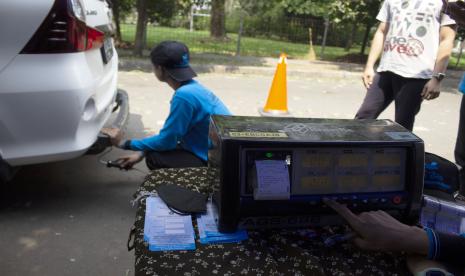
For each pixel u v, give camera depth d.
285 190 1.17
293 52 13.80
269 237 1.24
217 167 1.24
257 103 6.54
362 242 1.18
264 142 1.17
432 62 3.30
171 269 1.08
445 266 1.11
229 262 1.12
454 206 1.32
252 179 1.18
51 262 2.45
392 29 3.44
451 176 1.51
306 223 1.26
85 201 3.15
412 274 1.14
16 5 2.27
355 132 1.30
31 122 2.41
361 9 11.41
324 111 6.45
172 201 1.37
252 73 9.20
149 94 6.45
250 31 18.23
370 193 1.25
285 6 16.16
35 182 3.38
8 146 2.44
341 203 1.23
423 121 6.21
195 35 14.95
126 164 3.01
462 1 1.84
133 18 14.11
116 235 2.76
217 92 7.13
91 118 2.67
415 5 3.30
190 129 2.83
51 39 2.36
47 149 2.50
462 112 2.94
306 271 1.10
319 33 16.62
